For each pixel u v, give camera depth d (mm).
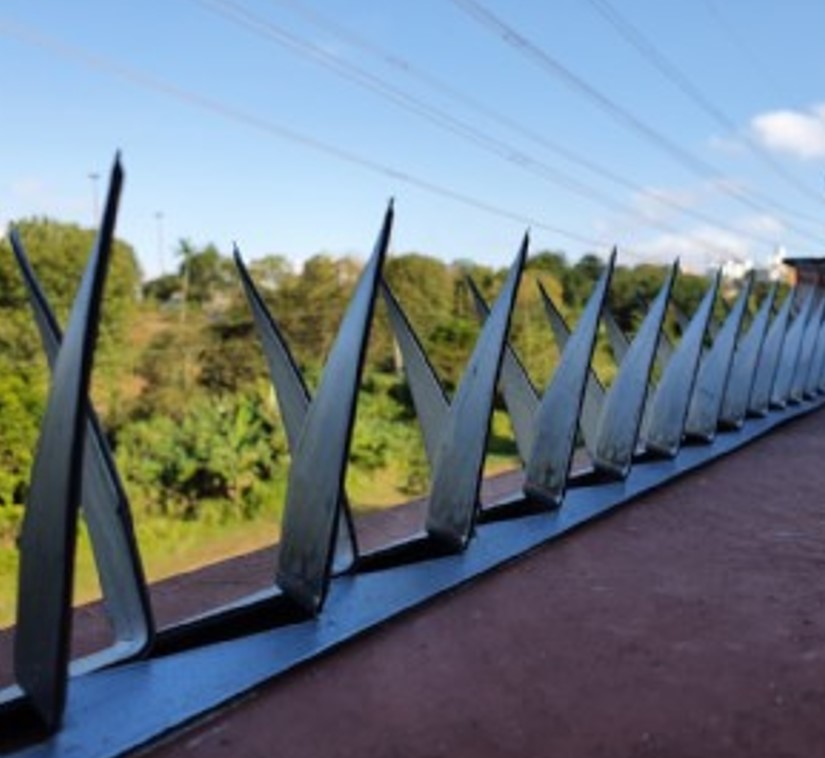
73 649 1822
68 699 1464
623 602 2084
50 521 1343
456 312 21984
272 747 1403
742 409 4621
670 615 2010
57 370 1372
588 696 1600
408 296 21938
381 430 22656
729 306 5656
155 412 22656
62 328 1495
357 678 1652
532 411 2943
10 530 16297
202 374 24594
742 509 3000
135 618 1633
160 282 28250
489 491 3324
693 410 4141
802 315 5965
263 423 21188
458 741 1434
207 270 28844
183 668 1617
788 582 2250
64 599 1317
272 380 2031
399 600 2004
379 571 2184
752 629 1937
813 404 6004
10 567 15031
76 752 1335
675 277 3266
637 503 3047
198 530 19000
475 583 2195
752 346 4688
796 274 7070
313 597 1843
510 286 2277
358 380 1787
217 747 1399
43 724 1375
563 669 1712
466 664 1726
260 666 1646
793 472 3637
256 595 1917
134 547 1597
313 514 1862
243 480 20234
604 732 1472
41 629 1367
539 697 1593
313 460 1876
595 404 3531
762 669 1729
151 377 24094
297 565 1896
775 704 1582
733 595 2148
